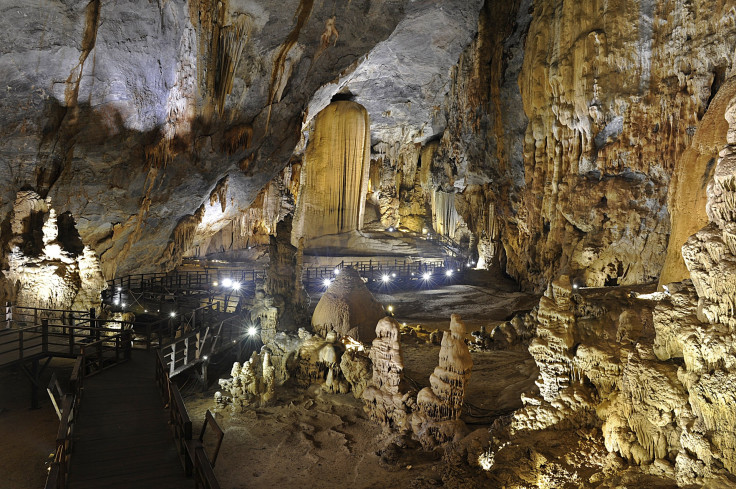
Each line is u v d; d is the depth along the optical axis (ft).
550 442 23.24
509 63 73.36
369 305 47.57
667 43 48.75
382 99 104.58
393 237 113.39
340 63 68.49
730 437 16.08
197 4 48.52
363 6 61.11
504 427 26.68
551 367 25.85
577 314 32.65
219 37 52.26
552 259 66.54
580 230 61.46
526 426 25.14
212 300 61.41
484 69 79.71
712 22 44.86
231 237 119.44
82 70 47.67
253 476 28.07
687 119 47.37
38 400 33.47
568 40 58.75
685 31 47.09
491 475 23.26
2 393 33.65
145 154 56.85
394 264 97.25
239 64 55.21
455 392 29.50
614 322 29.53
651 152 50.80
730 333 17.28
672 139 48.96
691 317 19.51
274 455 30.14
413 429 30.66
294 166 117.80
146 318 51.80
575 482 20.77
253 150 69.05
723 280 17.71
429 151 113.70
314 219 104.17
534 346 26.48
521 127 73.10
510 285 80.28
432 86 98.68
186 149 58.29
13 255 45.55
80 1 43.19
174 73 53.01
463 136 88.12
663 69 49.39
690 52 46.75
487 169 83.10
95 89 49.47
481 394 36.09
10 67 43.80
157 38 49.55
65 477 20.68
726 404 16.20
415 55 88.79
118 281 71.36
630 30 51.49
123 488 21.15
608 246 56.49
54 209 48.96
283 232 51.78
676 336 19.40
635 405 20.15
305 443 31.24
